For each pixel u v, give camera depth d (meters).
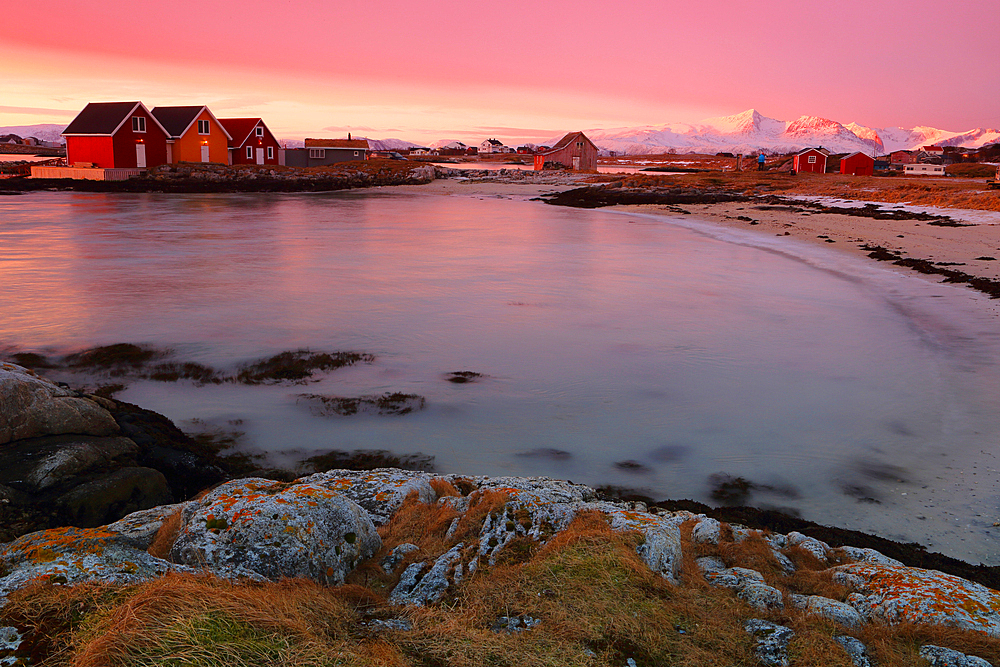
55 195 60.53
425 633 3.90
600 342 17.56
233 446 11.20
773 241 37.28
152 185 66.81
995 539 8.48
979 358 16.14
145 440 9.85
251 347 16.53
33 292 21.91
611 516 5.63
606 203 63.56
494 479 8.80
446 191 79.81
